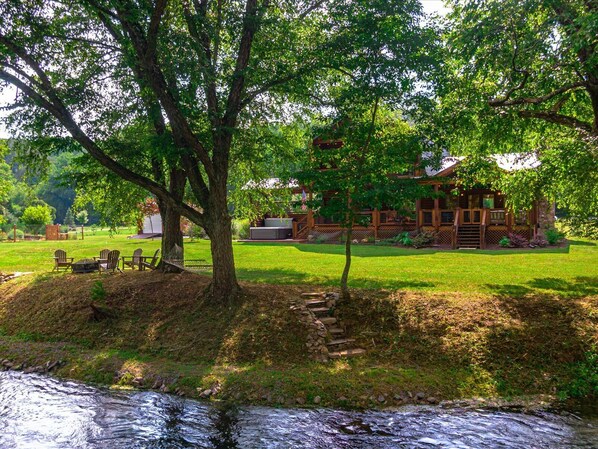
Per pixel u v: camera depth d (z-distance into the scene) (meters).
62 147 12.19
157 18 9.36
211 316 12.37
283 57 13.16
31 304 15.19
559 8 11.37
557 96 13.95
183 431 7.84
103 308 13.16
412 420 8.10
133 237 41.75
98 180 15.29
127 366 10.75
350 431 7.72
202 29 11.39
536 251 22.25
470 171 15.65
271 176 18.59
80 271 18.23
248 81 12.73
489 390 9.28
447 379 9.59
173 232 16.56
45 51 11.26
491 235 26.70
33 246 33.09
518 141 16.12
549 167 13.46
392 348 10.80
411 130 12.53
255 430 7.81
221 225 12.89
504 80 13.77
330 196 13.19
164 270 16.38
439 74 11.78
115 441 7.53
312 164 12.50
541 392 9.22
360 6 11.66
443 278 14.78
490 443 7.27
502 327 10.73
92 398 9.37
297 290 13.44
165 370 10.36
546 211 26.22
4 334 13.87
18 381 10.50
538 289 12.78
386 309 11.88
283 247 27.38
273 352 10.78
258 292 13.20
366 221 11.95
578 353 9.97
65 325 13.30
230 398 9.13
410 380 9.48
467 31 12.63
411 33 11.05
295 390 9.16
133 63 10.39
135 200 17.08
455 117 13.39
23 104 11.53
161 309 13.23
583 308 11.04
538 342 10.31
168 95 10.72
